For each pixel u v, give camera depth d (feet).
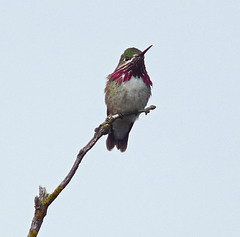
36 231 19.44
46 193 20.11
